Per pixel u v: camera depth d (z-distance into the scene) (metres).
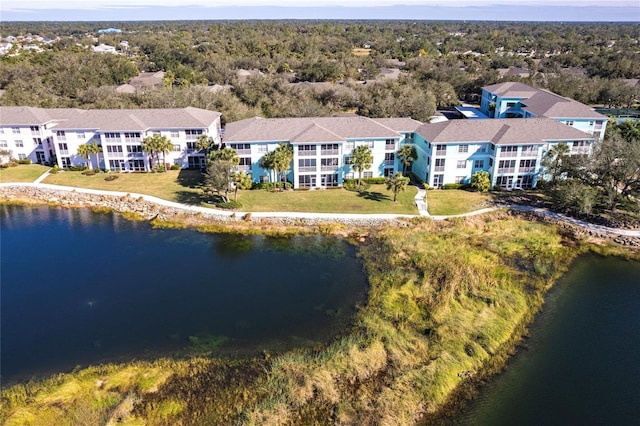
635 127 80.50
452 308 40.69
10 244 54.50
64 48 189.75
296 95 108.38
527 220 59.12
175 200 65.12
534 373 34.25
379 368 34.16
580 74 140.25
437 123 71.12
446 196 65.88
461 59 171.62
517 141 65.38
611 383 33.47
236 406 30.83
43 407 30.48
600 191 61.00
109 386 32.41
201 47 179.12
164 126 74.56
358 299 43.25
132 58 168.62
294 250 52.97
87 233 57.38
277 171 67.00
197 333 38.59
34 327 39.53
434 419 30.36
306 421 29.77
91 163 76.94
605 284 46.03
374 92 108.00
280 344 37.19
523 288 44.75
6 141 78.69
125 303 43.00
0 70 119.62
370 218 59.34
